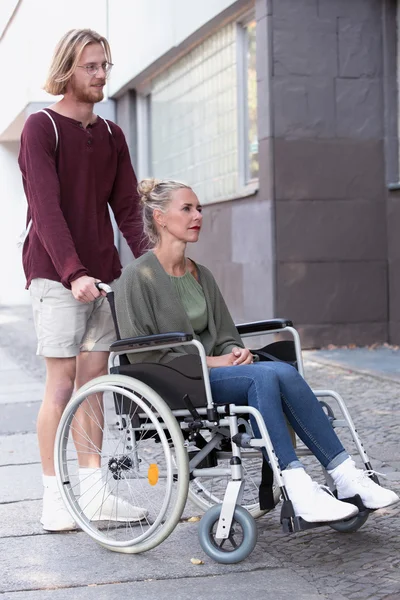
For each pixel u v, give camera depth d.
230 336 4.30
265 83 10.23
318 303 10.38
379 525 4.22
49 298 4.36
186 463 3.78
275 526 4.29
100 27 15.94
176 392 3.87
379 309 10.55
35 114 4.34
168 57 13.37
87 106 4.42
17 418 7.37
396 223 10.36
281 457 3.68
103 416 4.52
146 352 3.99
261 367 3.82
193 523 4.39
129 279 4.04
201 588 3.51
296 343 4.23
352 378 8.52
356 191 10.44
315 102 10.27
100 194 4.52
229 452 4.11
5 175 21.34
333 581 3.52
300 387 3.85
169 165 14.30
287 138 10.22
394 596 3.31
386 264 10.56
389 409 7.03
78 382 4.57
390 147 10.46
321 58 10.29
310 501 3.60
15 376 9.84
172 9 12.75
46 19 16.03
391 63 10.43
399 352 10.05
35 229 4.35
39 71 16.20
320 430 3.86
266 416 3.71
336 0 10.29
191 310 4.18
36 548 4.07
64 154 4.36
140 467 5.41
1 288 21.31
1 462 5.82
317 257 10.35
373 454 5.63
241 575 3.64
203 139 12.66
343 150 10.38
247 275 10.91
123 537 4.16
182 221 4.11
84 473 4.42
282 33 10.16
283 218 10.24
